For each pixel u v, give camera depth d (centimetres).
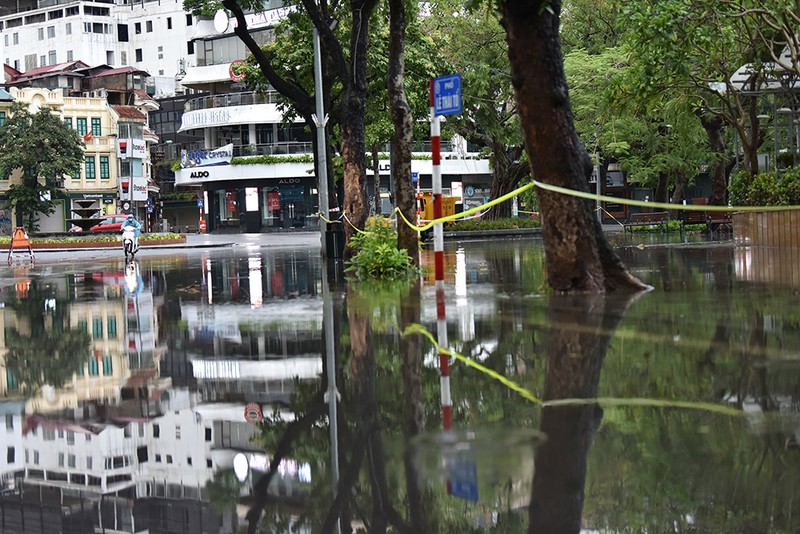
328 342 959
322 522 396
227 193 9369
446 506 401
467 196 9838
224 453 520
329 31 2661
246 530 389
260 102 9062
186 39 13500
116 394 716
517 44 1320
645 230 4978
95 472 489
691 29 2597
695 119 4216
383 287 1673
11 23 14662
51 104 9419
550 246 1377
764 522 367
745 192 3284
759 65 3023
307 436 550
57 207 9538
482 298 1342
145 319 1288
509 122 5278
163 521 404
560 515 383
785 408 562
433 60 4503
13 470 495
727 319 1004
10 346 1034
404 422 566
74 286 2081
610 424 530
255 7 3062
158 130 11612
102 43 13925
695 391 620
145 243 5475
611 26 5125
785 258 2080
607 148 5041
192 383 754
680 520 372
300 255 3503
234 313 1315
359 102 2700
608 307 1156
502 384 673
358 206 2728
